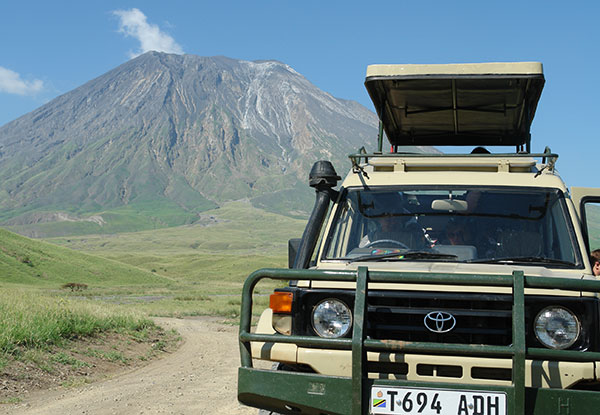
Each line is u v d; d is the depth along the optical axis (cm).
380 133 745
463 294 453
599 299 445
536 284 427
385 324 461
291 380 445
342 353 457
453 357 438
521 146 853
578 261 514
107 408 868
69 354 1367
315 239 550
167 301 6391
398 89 689
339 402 435
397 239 568
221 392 1014
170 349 1827
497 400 411
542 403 409
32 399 949
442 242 558
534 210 560
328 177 561
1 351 1198
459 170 612
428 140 866
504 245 546
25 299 2042
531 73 621
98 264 13962
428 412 418
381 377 451
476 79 636
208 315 4022
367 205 591
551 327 441
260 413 534
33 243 13850
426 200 584
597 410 403
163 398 953
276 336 457
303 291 477
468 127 817
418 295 459
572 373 425
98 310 2109
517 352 413
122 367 1384
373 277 447
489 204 571
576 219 548
